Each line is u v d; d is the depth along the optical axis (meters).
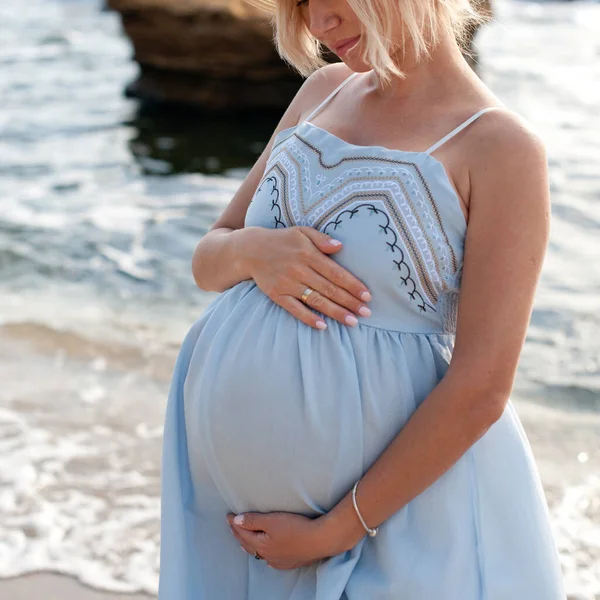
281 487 1.69
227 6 11.89
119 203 7.85
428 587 1.62
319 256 1.65
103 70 15.35
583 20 22.44
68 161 9.55
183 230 7.00
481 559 1.65
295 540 1.69
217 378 1.74
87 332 4.81
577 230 6.49
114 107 12.69
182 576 1.79
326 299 1.66
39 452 3.38
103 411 3.77
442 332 1.71
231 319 1.78
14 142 10.40
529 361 4.53
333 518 1.65
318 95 1.96
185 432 1.89
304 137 1.76
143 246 6.58
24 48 17.67
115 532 2.86
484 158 1.57
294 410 1.66
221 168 9.70
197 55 12.18
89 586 2.57
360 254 1.63
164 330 4.93
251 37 11.91
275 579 1.83
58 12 23.72
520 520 1.67
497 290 1.54
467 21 1.78
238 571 1.89
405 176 1.61
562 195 7.31
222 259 1.83
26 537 2.82
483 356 1.54
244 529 1.77
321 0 1.61
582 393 4.17
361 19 1.53
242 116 12.60
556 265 5.82
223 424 1.73
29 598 2.51
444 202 1.59
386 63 1.55
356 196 1.64
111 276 5.96
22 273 5.96
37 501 3.03
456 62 1.69
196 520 1.88
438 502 1.64
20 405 3.81
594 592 2.56
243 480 1.73
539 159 1.55
